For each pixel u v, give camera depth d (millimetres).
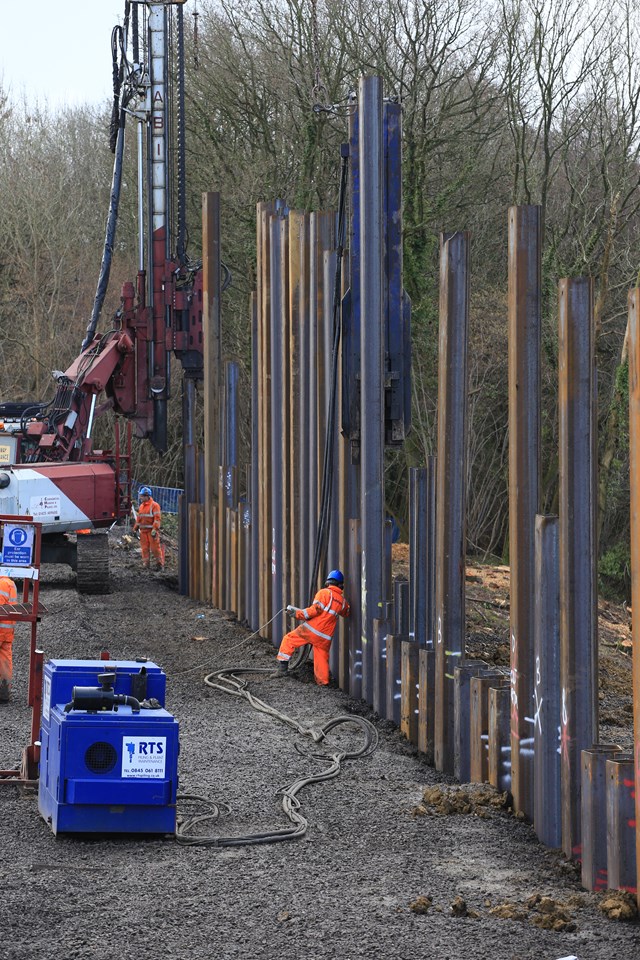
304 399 21469
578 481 11141
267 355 23531
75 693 11070
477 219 44719
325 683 19609
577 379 11156
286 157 44031
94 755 11000
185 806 12539
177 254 29453
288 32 43062
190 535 28562
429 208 42719
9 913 9016
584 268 42750
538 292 12984
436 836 11734
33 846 10828
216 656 21641
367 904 9492
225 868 10406
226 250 44469
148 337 28688
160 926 8852
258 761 14656
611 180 42531
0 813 11898
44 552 27766
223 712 17469
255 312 24703
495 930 8930
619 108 41688
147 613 25891
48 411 28562
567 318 11195
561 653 11297
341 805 12820
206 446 27656
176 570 33469
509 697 13328
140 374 28797
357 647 18859
